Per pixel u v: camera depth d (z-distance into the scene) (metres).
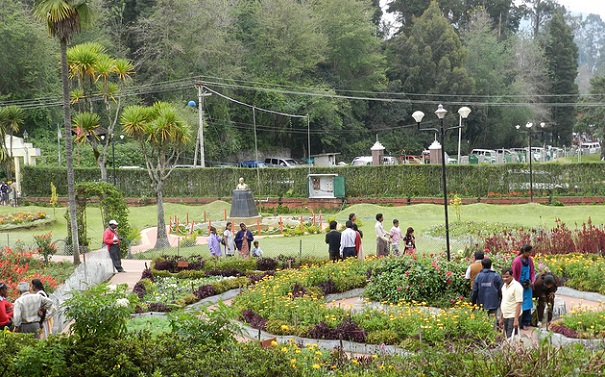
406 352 12.20
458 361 9.09
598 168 44.34
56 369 8.66
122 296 9.66
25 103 58.16
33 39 57.28
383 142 75.69
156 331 14.32
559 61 85.56
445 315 13.25
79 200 26.91
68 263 21.92
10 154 47.06
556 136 89.38
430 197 45.62
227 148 66.81
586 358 8.68
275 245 29.52
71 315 9.11
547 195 44.97
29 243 28.41
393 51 81.69
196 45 63.75
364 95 75.31
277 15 68.62
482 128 80.25
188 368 8.84
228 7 66.50
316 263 22.78
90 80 37.47
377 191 47.22
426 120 76.06
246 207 36.66
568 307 16.64
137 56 66.50
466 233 29.67
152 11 65.81
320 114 69.00
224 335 9.75
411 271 16.56
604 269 18.19
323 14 74.19
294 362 9.37
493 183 45.78
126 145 60.06
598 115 70.19
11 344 9.20
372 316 13.97
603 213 37.44
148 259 26.81
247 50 68.81
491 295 13.70
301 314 14.45
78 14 22.34
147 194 49.41
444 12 91.75
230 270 22.09
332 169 48.00
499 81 78.44
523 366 8.53
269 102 67.50
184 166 60.25
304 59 70.38
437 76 74.94
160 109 31.03
